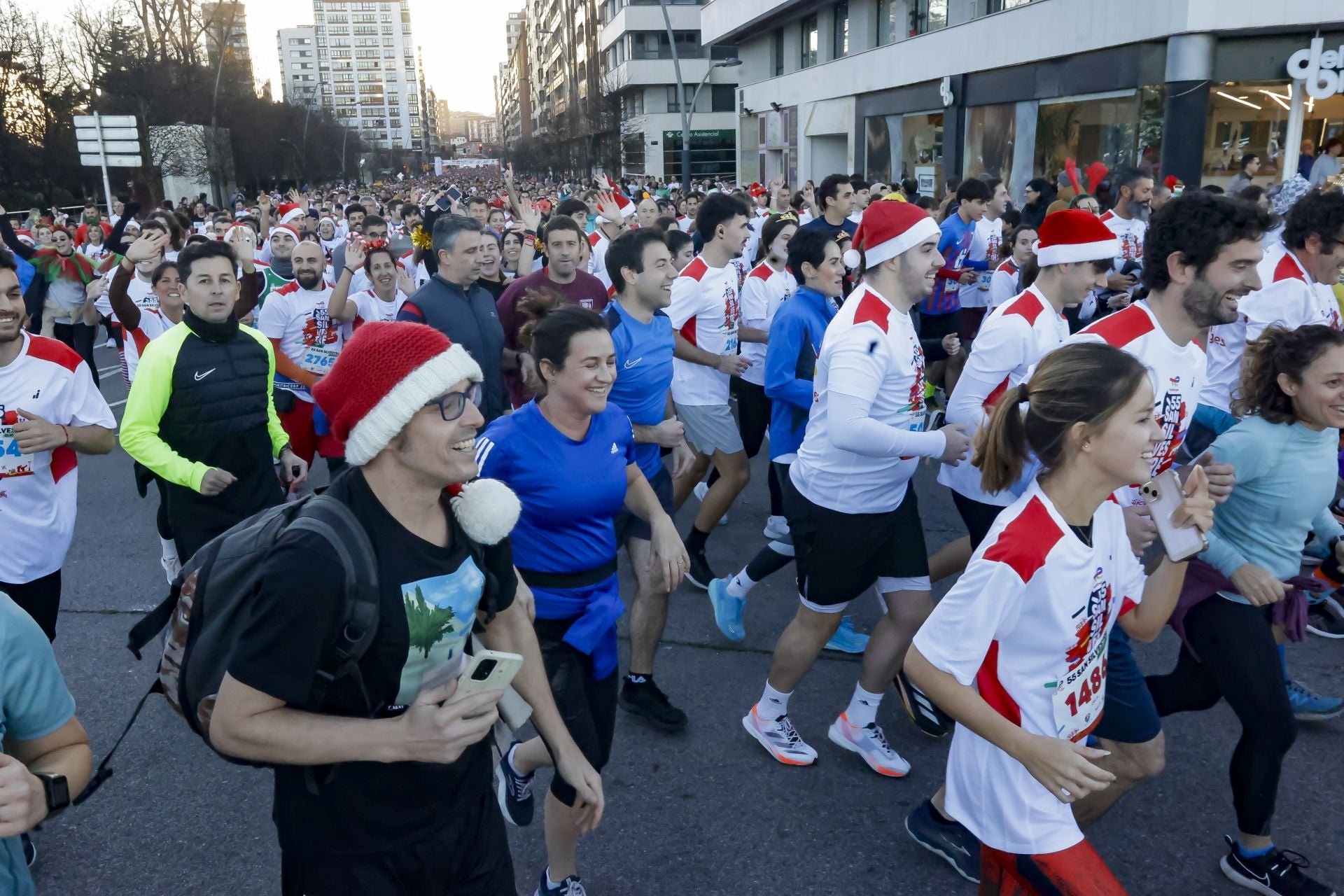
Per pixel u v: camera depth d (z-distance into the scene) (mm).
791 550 4355
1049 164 21719
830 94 34250
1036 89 21797
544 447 2850
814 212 13344
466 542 1947
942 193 25203
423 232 8852
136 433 3945
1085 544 2156
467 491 1950
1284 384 2910
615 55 65688
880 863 3221
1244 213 2859
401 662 1821
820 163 36812
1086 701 2297
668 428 4055
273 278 6301
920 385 3572
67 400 3631
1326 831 3311
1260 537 3074
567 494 2828
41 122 38625
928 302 9070
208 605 1763
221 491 4000
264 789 3701
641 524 3967
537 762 2875
